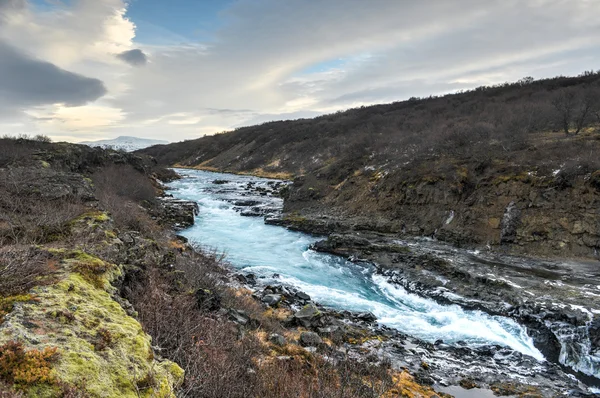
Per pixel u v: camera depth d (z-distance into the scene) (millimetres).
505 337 10859
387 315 12211
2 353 2902
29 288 4211
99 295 4664
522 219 17438
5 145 27625
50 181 11289
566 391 8031
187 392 4004
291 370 6180
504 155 21891
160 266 9086
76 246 6316
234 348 5961
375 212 24266
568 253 15734
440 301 13297
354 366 7090
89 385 2973
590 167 17141
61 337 3406
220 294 9320
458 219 19797
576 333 10086
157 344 5027
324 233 23250
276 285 13914
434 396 7016
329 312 11695
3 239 6121
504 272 14281
